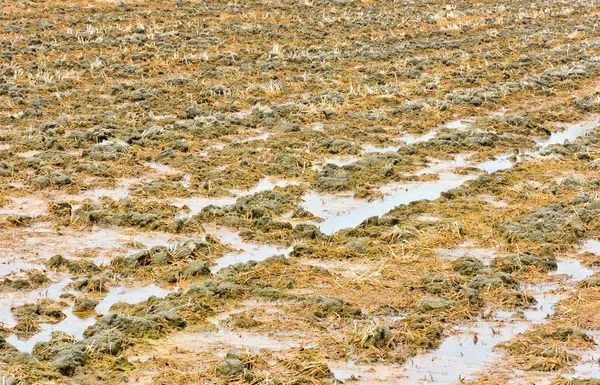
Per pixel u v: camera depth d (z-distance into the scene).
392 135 17.00
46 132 16.28
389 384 7.90
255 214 12.14
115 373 7.96
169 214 12.17
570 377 8.05
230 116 17.83
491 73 23.12
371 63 24.39
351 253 10.80
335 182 13.52
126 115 17.64
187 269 10.23
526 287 10.03
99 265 10.55
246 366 8.09
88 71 22.03
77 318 9.17
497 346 8.60
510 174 14.05
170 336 8.73
